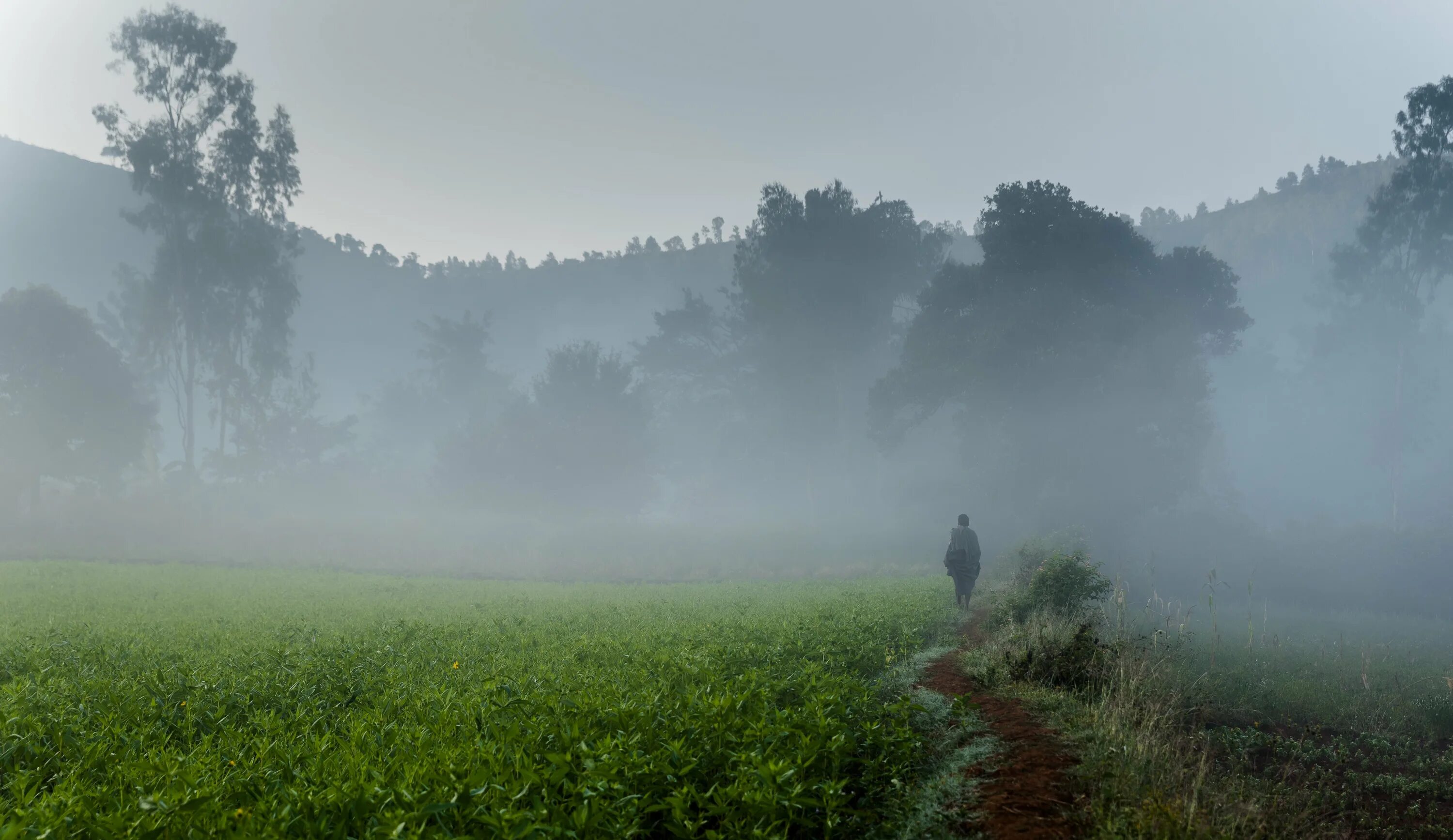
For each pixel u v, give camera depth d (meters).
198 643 12.03
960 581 19.39
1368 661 13.32
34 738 5.78
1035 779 5.51
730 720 5.75
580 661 9.38
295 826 3.85
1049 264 43.38
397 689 7.36
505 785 4.30
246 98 58.56
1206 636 16.23
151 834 3.78
